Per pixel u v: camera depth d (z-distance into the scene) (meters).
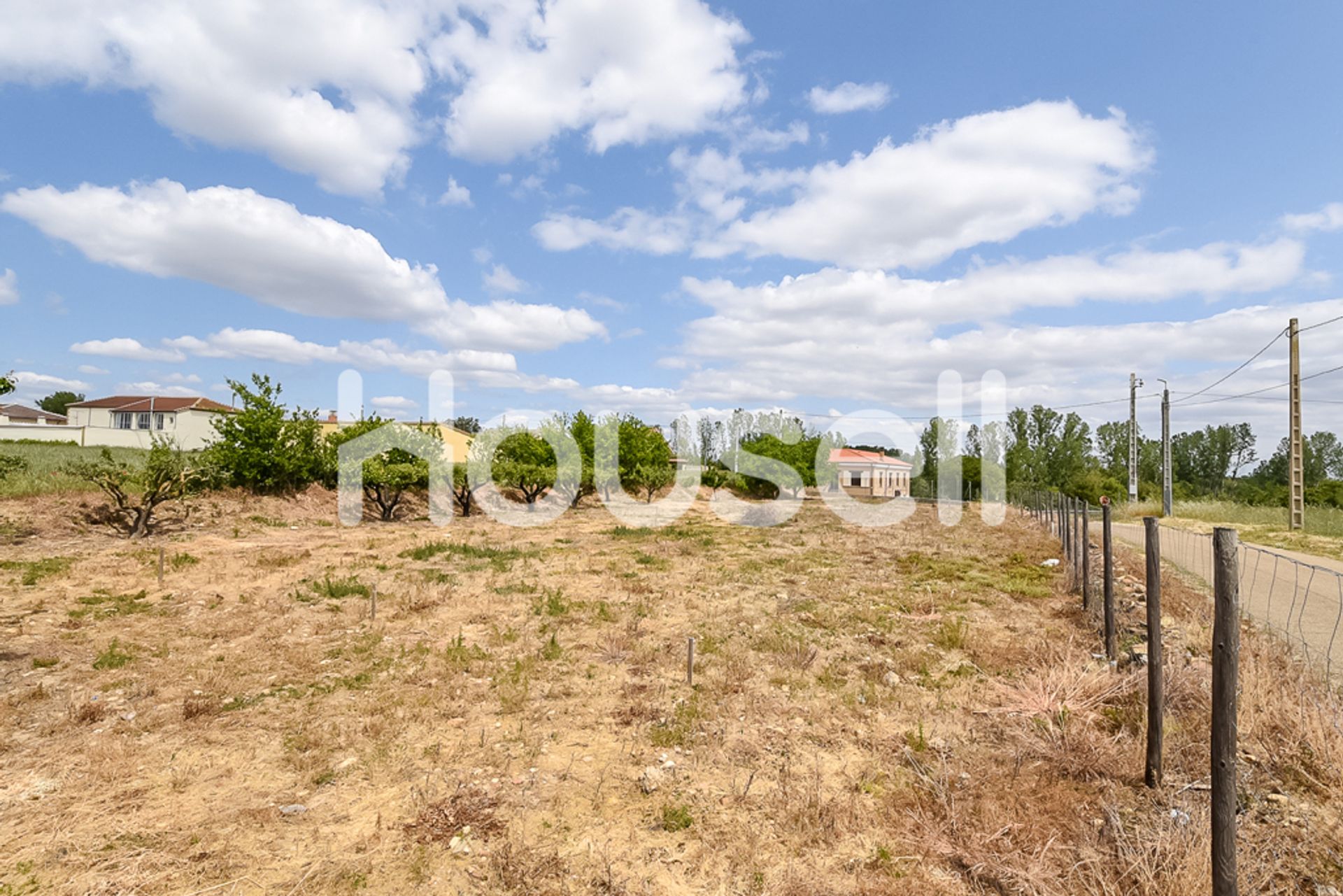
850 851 3.50
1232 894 2.72
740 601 9.52
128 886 3.10
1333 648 6.19
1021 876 3.13
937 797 3.94
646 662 6.64
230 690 5.70
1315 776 3.85
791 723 5.16
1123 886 3.09
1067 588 9.89
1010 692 5.63
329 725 4.98
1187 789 3.89
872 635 7.59
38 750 4.48
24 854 3.31
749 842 3.53
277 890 3.11
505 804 3.91
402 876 3.24
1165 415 23.45
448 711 5.30
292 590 9.66
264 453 19.86
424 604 8.88
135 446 40.09
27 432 38.16
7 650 6.53
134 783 4.07
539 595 9.84
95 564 10.89
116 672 6.07
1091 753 4.30
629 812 3.86
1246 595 8.69
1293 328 17.42
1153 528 4.03
